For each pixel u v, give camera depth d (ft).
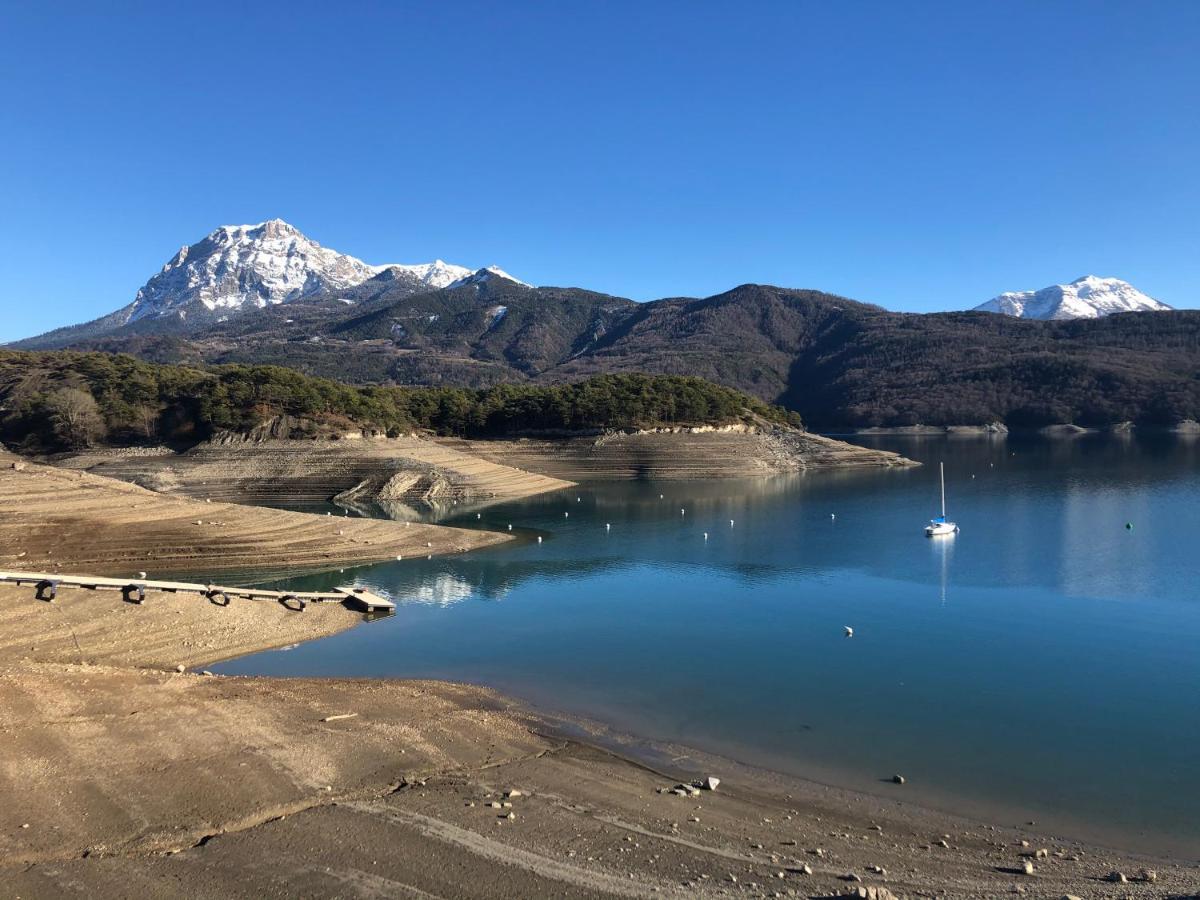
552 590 185.37
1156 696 112.88
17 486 212.02
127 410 412.98
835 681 119.96
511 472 432.66
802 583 191.21
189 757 80.48
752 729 100.89
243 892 55.06
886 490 394.11
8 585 137.28
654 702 111.04
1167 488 368.68
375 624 155.22
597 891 56.49
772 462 497.87
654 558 224.74
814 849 67.26
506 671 125.70
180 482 375.04
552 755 90.58
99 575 185.78
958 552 227.81
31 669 104.06
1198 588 179.73
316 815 68.28
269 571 202.49
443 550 233.14
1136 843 72.08
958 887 59.72
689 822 72.08
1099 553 221.66
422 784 77.61
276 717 95.96
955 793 82.89
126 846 61.98
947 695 113.50
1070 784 85.20
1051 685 117.80
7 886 54.75
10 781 71.26
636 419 510.58
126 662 125.59
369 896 54.95
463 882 57.26
